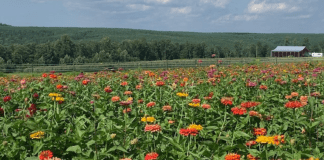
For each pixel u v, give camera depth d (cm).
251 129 420
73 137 354
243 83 898
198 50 16100
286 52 12412
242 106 468
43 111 545
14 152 361
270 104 621
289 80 1007
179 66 3041
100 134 362
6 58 11981
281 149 341
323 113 483
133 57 14800
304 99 526
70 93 662
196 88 815
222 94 717
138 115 507
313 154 360
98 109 527
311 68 1606
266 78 994
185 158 333
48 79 942
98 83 930
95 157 329
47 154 321
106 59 11962
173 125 488
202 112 517
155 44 15975
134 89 859
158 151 361
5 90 849
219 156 338
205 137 407
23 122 393
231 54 17412
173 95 678
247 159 343
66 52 12681
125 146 364
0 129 420
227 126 444
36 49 12494
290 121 474
